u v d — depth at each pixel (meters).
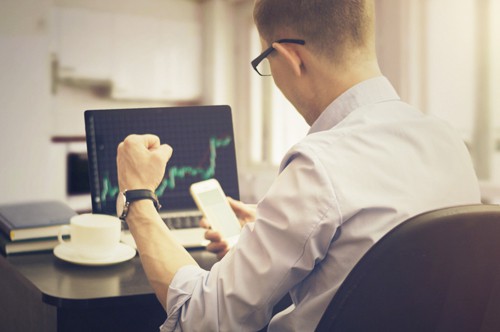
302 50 0.71
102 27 4.22
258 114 4.61
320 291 0.65
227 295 0.64
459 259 0.55
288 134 4.32
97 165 1.16
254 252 0.64
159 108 1.23
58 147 4.04
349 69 0.71
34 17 3.91
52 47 4.00
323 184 0.60
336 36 0.69
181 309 0.68
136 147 0.82
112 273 0.88
